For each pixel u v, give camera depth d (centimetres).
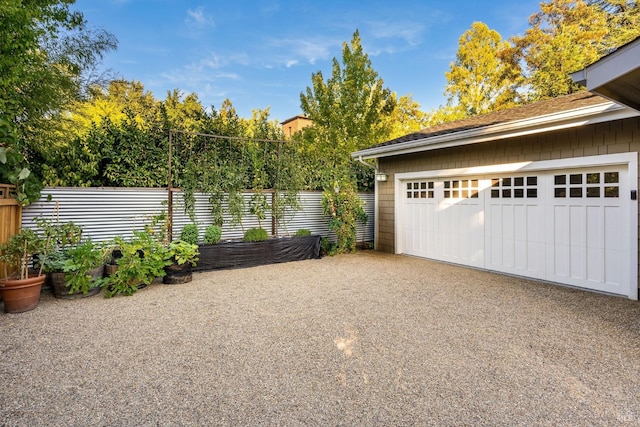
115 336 362
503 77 1870
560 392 256
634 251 482
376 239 952
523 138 609
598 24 1634
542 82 1677
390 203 906
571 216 552
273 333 370
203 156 765
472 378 276
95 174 655
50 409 235
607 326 386
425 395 252
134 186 695
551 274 579
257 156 847
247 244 740
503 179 648
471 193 707
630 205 484
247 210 823
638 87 355
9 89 485
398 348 332
